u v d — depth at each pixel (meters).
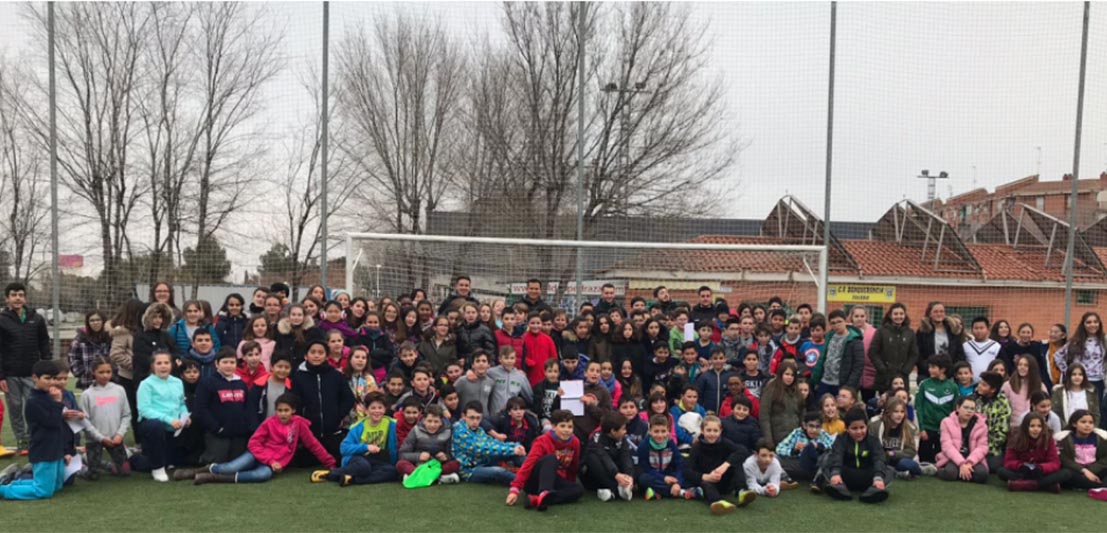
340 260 10.38
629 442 5.75
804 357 7.40
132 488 5.59
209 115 13.52
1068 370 6.80
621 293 10.41
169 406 6.00
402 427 6.09
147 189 13.82
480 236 12.55
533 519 5.00
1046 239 10.85
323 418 6.30
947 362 6.76
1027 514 5.35
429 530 4.71
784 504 5.52
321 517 4.93
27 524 4.71
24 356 6.72
